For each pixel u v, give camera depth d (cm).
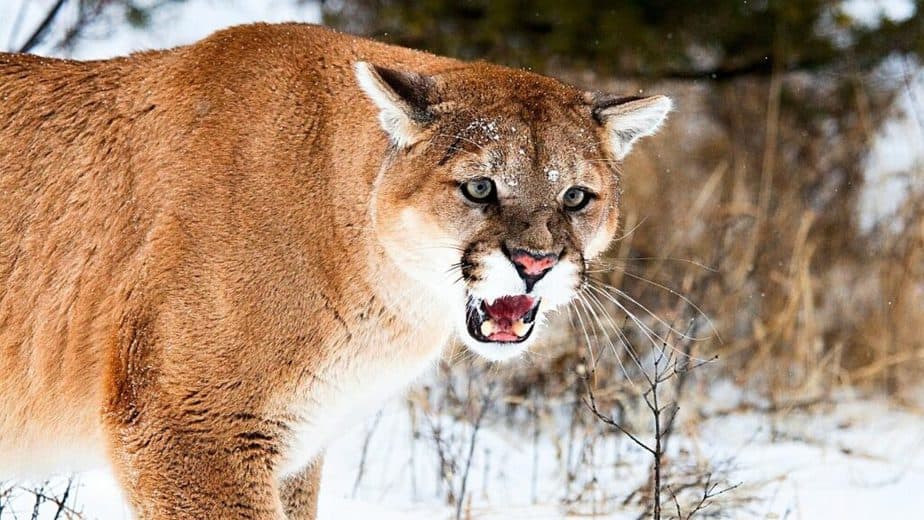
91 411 958
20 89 987
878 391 1758
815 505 1269
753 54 1986
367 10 1900
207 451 905
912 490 1329
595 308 1570
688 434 1389
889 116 2066
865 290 1881
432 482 1339
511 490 1303
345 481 1327
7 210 962
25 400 965
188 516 904
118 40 1867
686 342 1614
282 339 913
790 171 2077
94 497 1160
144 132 954
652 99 991
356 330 941
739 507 1184
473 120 922
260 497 919
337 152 941
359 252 937
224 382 901
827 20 1959
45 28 1642
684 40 1931
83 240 948
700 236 1919
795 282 1752
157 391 902
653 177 2072
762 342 1697
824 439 1537
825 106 2097
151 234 922
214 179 922
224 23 1964
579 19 1853
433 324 974
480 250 905
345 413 968
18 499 1135
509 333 955
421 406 1402
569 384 1475
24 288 957
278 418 923
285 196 923
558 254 912
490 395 1389
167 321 904
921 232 1836
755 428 1570
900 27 1947
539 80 985
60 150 969
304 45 980
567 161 930
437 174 914
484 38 1848
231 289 902
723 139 2159
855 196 2000
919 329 1806
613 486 1301
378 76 905
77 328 945
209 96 948
